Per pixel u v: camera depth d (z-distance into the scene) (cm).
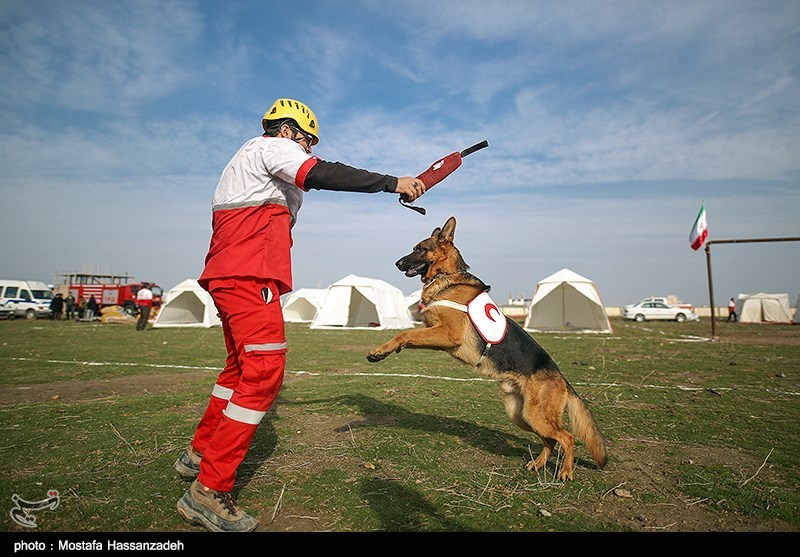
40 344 1447
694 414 573
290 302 3397
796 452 433
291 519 290
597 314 2320
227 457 276
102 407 574
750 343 1606
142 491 321
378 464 383
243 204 290
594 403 633
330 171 284
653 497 337
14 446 415
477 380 790
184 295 2606
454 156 343
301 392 680
